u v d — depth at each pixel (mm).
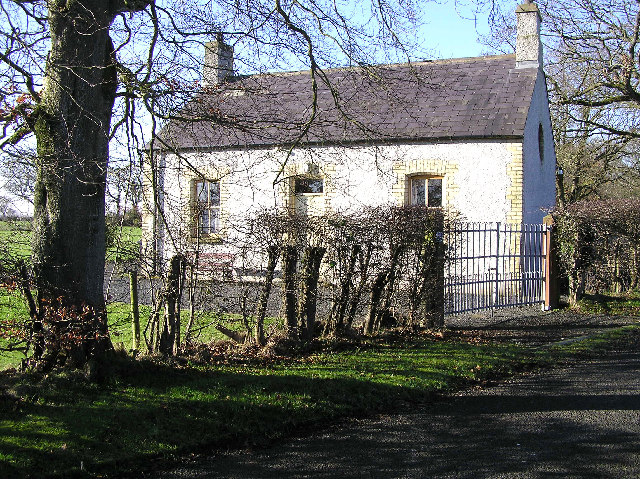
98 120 6461
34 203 6512
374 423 6141
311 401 6406
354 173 17953
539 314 13180
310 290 8625
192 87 7129
